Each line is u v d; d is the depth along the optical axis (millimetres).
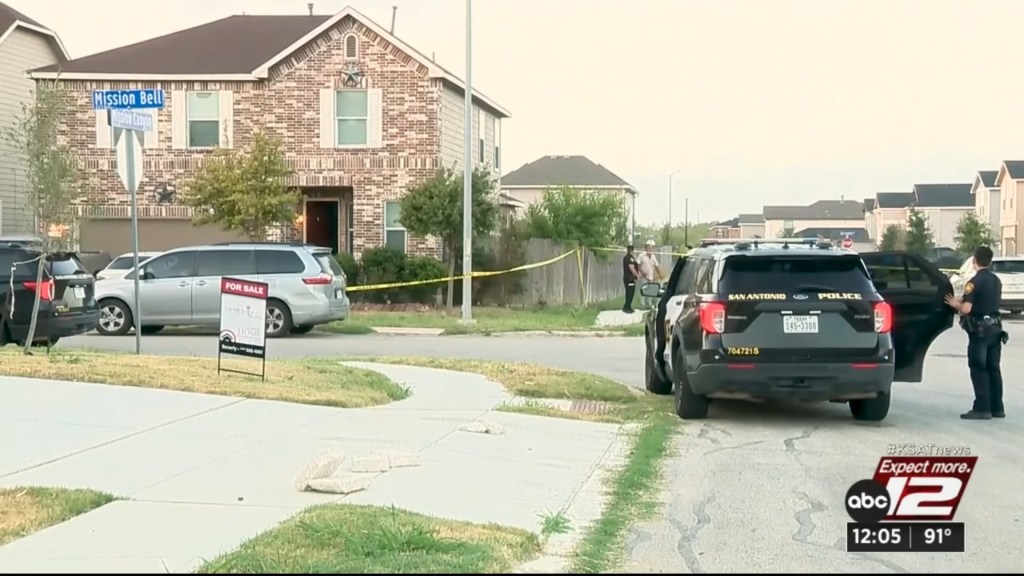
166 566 7406
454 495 9836
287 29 41812
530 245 39000
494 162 45906
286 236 37625
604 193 65875
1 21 41938
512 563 7848
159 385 14781
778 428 14023
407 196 34844
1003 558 8266
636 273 36750
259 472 10445
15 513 8688
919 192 119625
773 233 151500
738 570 7902
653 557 8219
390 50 36844
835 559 8203
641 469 11125
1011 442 13031
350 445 11859
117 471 10328
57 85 31344
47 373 15133
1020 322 37188
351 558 7590
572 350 24703
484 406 14828
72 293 20766
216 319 26766
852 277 13773
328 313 27016
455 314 33312
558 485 10453
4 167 41500
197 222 35375
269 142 34594
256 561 7418
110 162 37906
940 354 24359
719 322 13625
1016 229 91375
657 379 17031
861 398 14125
